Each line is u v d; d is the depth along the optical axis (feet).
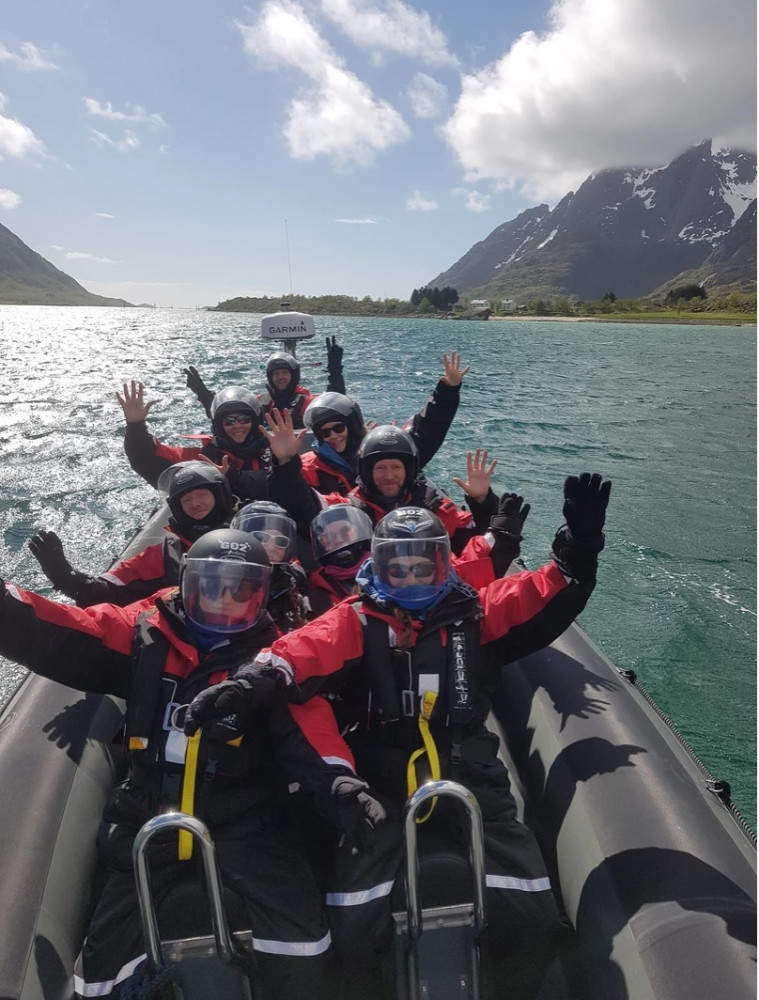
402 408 39.40
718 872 5.97
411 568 6.69
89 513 20.58
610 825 6.66
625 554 18.71
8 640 6.68
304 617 8.20
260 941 5.93
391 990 6.09
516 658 7.64
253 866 6.18
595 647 9.78
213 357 73.87
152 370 58.85
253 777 6.65
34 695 8.63
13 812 6.84
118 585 9.71
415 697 6.65
